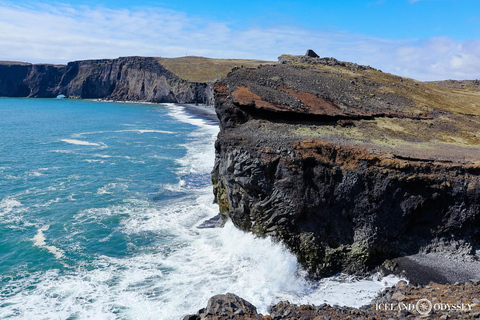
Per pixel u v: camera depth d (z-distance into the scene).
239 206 24.52
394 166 22.00
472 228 22.16
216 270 22.00
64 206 32.81
